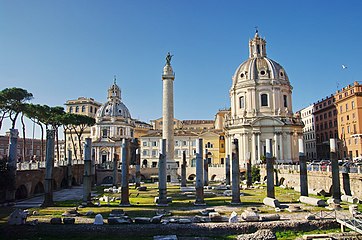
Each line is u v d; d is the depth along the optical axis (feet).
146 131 489.67
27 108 230.07
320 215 100.42
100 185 271.90
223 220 97.19
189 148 379.96
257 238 79.36
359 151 287.89
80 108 501.15
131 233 90.53
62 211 120.67
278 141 308.81
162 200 137.08
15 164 138.62
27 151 413.18
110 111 429.79
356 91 294.25
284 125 309.83
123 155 139.74
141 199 158.81
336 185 136.56
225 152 347.15
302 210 114.73
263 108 321.52
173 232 90.99
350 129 305.32
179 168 319.68
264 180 253.24
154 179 299.58
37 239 87.81
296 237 88.07
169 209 123.95
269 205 129.90
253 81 323.37
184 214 111.75
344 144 313.94
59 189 214.90
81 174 265.34
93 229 91.35
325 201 136.77
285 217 101.91
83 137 453.17
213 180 310.65
